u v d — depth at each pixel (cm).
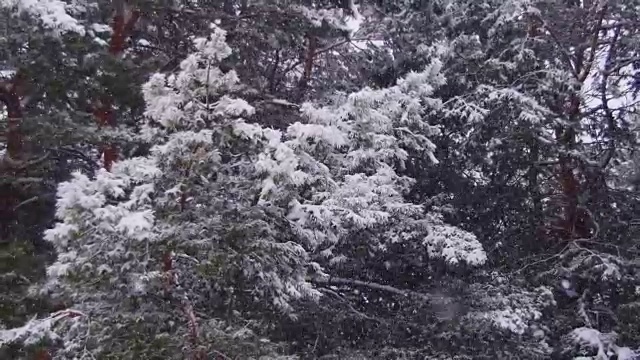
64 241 561
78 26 795
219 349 626
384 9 1456
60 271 562
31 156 934
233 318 688
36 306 803
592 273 1223
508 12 1259
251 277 676
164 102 621
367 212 862
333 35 1221
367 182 944
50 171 1037
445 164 1300
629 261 1224
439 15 1403
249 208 659
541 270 1296
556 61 1336
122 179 612
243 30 1092
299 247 686
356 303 1166
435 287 1120
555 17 1326
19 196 991
